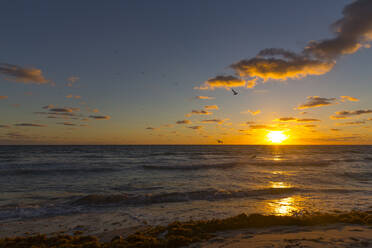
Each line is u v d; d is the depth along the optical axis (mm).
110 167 29328
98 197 13000
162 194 13820
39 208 11305
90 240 6938
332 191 15625
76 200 12633
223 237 6598
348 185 18375
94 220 9641
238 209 11336
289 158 50312
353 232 6758
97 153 66125
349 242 5672
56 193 14672
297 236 6332
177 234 6949
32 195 14055
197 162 37969
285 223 7984
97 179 20641
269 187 17047
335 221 8289
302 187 17141
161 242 6289
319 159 46656
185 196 13875
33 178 20984
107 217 10070
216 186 17453
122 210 11195
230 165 33031
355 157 55406
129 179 20766
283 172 26328
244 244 5742
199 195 14148
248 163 35250
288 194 14750
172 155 60375
